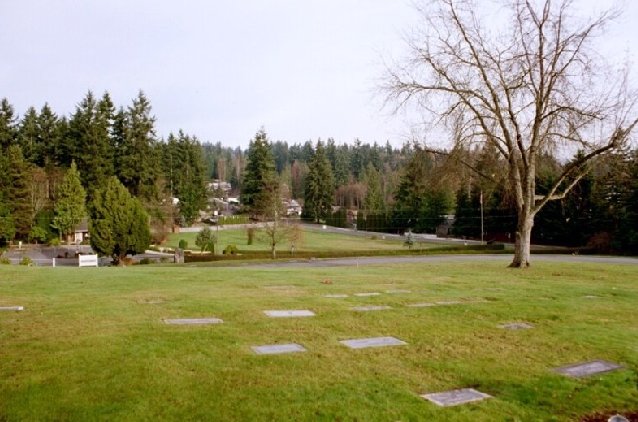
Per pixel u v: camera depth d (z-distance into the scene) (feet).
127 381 17.70
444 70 68.85
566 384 19.60
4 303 32.27
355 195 370.32
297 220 170.40
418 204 259.60
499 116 68.08
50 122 228.84
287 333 25.49
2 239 167.94
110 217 121.60
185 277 51.11
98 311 29.60
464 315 31.78
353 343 24.22
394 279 53.06
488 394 18.29
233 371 19.17
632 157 82.58
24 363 19.44
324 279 51.19
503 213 211.41
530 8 66.64
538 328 28.94
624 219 152.56
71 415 14.97
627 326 30.19
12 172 174.60
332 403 16.43
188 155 270.05
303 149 572.10
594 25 83.92
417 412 16.08
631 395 18.98
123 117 208.23
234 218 297.33
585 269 70.38
